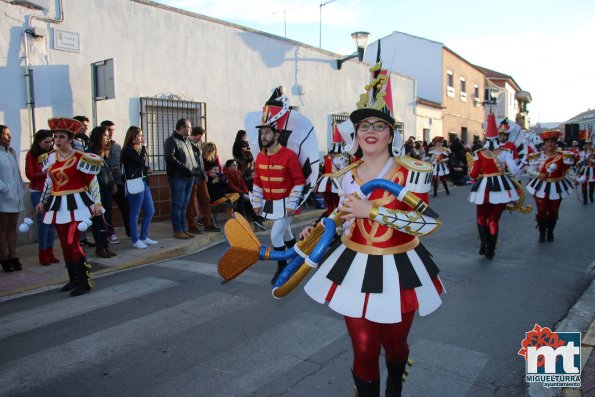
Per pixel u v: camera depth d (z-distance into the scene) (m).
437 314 4.90
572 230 9.43
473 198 7.02
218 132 11.49
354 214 2.47
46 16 8.33
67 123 5.36
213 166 9.47
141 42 9.78
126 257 7.26
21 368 3.83
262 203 5.91
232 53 11.71
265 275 6.40
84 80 8.91
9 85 7.96
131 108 9.70
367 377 2.60
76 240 5.60
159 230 9.26
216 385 3.54
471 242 8.27
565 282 5.98
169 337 4.40
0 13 7.79
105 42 9.19
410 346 4.16
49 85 8.44
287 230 6.03
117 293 5.69
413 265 2.57
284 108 5.63
